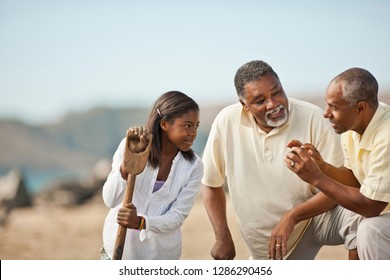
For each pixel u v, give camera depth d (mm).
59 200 23281
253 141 7027
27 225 17422
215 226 7273
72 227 17047
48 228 16875
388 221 6359
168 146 6391
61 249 13961
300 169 6293
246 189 7121
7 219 18562
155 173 6324
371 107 6254
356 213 6695
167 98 6316
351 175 6711
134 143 6090
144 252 6332
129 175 6055
